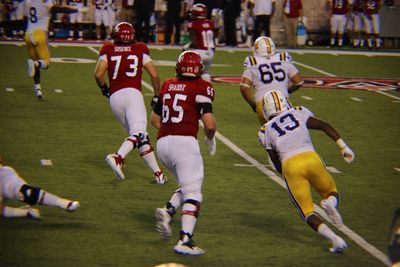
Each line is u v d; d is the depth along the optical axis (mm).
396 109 37031
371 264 16516
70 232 18016
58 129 29531
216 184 22672
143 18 60375
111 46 22875
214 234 18266
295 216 19922
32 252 16609
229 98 38344
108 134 29031
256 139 29141
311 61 54250
